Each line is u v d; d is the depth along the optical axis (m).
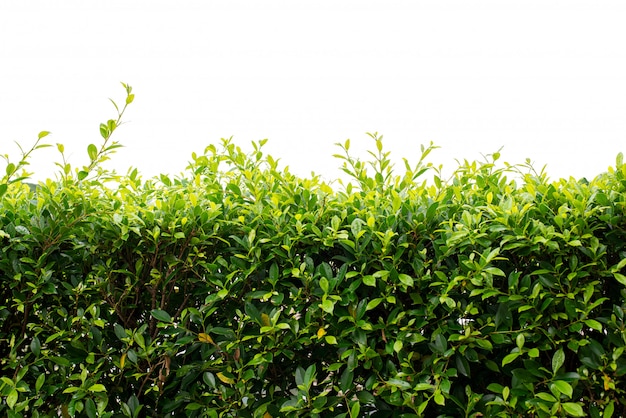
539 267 2.53
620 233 2.48
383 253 2.52
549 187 2.69
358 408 2.41
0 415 2.65
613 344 2.46
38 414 2.63
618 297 2.53
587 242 2.45
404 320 2.52
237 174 3.42
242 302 2.73
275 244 2.63
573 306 2.37
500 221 2.44
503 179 2.96
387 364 2.53
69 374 2.71
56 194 2.74
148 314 2.88
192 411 2.68
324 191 2.96
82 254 2.79
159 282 2.80
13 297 2.70
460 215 2.68
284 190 2.93
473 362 2.60
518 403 2.39
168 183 3.42
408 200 2.78
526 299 2.41
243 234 2.77
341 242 2.55
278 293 2.61
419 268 2.49
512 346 2.52
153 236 2.65
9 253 2.68
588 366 2.36
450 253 2.48
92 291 2.72
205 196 3.06
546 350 2.48
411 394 2.41
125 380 2.79
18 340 2.75
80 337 2.78
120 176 3.03
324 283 2.46
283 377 2.73
